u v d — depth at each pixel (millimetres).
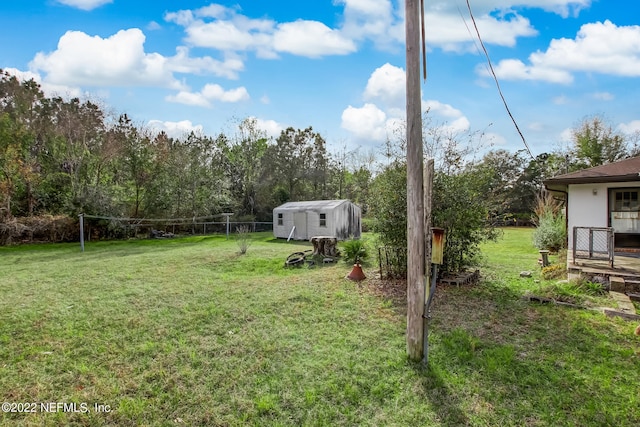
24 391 3221
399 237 7152
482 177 7012
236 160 27078
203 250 13195
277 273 8953
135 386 3293
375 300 5941
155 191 20938
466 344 4078
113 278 8023
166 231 20859
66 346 4195
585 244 8406
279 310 5496
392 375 3430
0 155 16547
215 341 4312
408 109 3463
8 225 15375
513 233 21297
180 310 5516
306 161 30734
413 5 3385
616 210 8211
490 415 2805
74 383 3367
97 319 5109
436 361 3688
